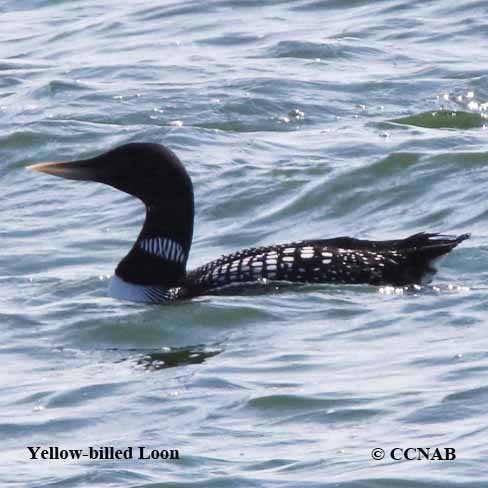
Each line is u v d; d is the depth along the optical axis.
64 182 19.33
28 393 11.82
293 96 22.23
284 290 14.09
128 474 9.88
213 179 18.45
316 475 9.59
